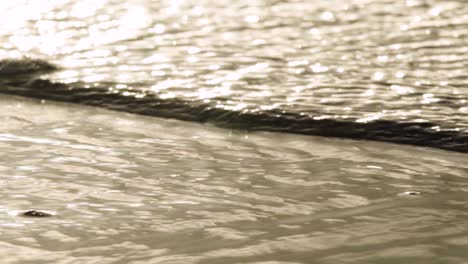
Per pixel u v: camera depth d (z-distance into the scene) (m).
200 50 5.37
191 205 3.01
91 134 3.89
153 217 2.90
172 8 6.70
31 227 2.79
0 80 4.80
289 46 5.48
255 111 4.13
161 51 5.35
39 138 3.80
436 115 4.02
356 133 3.90
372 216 2.90
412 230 2.76
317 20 6.28
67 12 6.49
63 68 4.95
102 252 2.61
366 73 4.82
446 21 6.22
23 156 3.53
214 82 4.64
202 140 3.83
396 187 3.22
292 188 3.21
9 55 5.14
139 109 4.33
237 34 5.83
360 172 3.40
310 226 2.81
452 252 2.57
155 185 3.22
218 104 4.24
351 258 2.53
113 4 6.82
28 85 4.71
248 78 4.71
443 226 2.80
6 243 2.66
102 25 6.09
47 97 4.58
